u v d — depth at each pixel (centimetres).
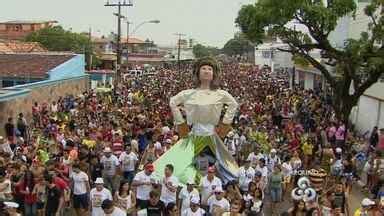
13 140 2089
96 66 8244
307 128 2964
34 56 4566
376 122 3067
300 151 2141
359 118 3366
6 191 1333
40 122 2667
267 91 4888
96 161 1622
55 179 1398
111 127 2248
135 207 1307
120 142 1864
